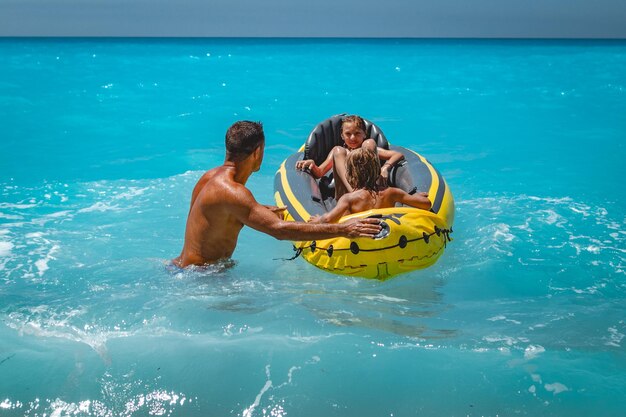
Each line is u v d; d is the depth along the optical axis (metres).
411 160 5.40
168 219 5.54
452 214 4.88
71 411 2.70
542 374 2.93
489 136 9.30
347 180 4.67
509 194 6.38
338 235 3.82
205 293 3.83
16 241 4.88
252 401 2.75
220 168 4.06
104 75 15.74
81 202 6.07
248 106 11.68
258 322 3.43
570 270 4.38
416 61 19.83
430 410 2.69
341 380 2.89
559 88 13.72
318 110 11.30
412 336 3.30
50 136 9.33
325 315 3.54
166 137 9.30
